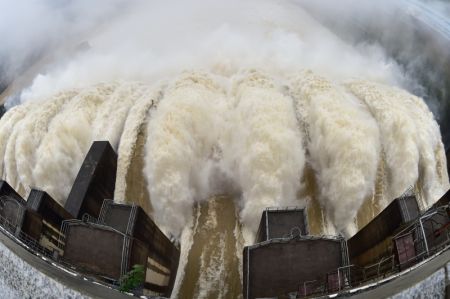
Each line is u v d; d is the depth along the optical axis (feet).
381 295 72.90
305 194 130.82
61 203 137.49
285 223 99.19
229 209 131.23
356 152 127.03
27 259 88.63
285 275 86.48
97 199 120.98
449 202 83.41
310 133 139.64
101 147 123.95
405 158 129.18
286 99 145.89
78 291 82.17
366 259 98.48
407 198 87.76
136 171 135.54
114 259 88.58
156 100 152.76
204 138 139.74
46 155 139.33
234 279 119.34
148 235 102.17
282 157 130.41
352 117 135.13
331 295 74.79
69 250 92.17
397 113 137.49
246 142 134.72
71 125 144.77
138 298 80.69
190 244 127.13
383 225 90.94
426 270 74.02
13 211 93.91
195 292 118.83
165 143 132.67
